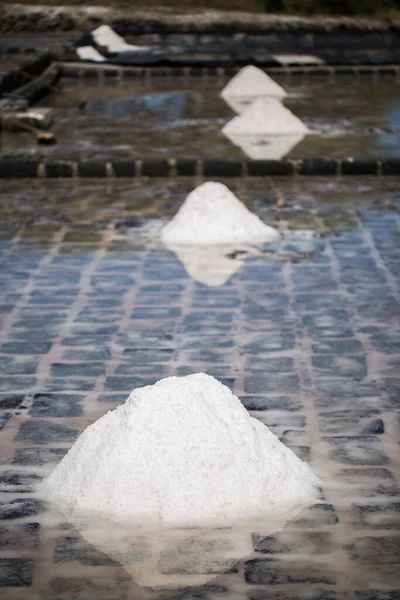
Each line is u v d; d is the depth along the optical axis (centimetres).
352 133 1289
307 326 634
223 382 550
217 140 1245
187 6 2386
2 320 654
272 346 602
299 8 2394
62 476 433
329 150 1167
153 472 406
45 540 390
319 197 984
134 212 927
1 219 906
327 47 2134
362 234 844
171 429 411
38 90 1606
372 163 1080
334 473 443
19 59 1770
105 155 1142
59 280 732
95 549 382
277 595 353
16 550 383
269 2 2395
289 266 757
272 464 421
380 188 1020
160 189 1023
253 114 1320
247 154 1146
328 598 351
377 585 359
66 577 366
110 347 605
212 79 1808
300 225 876
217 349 598
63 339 620
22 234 855
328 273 739
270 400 525
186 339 615
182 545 383
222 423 417
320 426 493
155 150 1177
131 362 582
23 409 520
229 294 696
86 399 531
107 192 1012
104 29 2111
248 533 391
